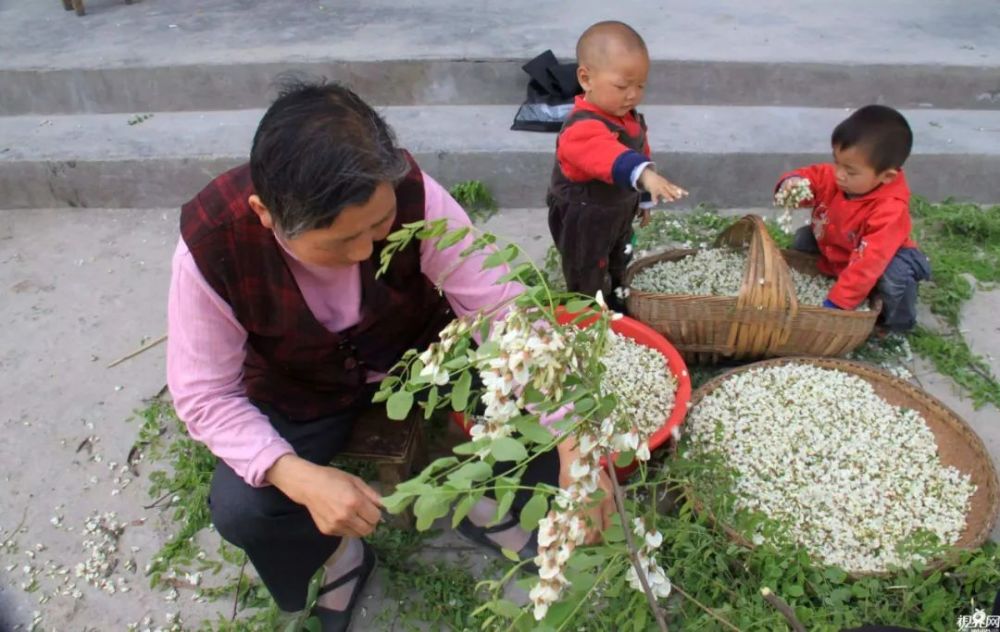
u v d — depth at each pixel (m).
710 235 3.42
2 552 2.27
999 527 2.17
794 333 2.56
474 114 3.88
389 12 4.45
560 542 1.08
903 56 3.84
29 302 3.19
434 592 2.08
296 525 1.78
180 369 1.67
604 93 2.45
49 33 4.33
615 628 1.75
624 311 2.89
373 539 2.21
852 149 2.56
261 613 2.05
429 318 1.97
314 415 1.93
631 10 4.43
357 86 3.92
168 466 2.52
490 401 1.11
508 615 1.14
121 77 3.94
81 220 3.70
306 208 1.27
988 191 3.61
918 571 1.92
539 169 3.60
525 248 3.38
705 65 3.82
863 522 2.13
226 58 3.93
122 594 2.16
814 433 2.37
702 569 1.99
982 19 4.30
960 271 3.16
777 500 2.20
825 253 2.91
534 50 3.90
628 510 1.36
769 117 3.82
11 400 2.75
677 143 3.59
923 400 2.40
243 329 1.71
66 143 3.78
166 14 4.52
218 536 2.29
